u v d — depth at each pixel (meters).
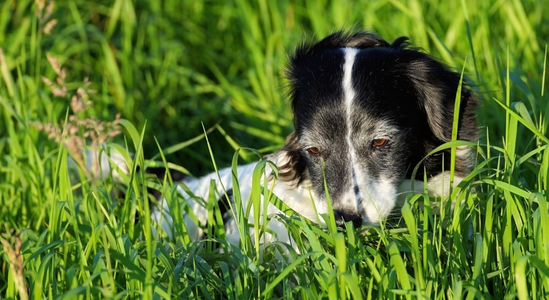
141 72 8.40
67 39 8.44
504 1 7.46
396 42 4.98
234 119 7.48
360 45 4.94
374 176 4.39
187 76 8.16
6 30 8.45
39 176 5.61
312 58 4.78
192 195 4.62
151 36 8.58
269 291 3.76
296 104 4.92
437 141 4.67
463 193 4.07
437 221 4.52
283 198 4.85
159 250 4.01
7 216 5.61
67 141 3.44
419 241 4.21
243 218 4.02
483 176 4.33
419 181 4.71
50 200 5.24
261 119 7.36
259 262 4.47
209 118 7.64
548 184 3.98
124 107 7.61
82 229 4.39
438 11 8.35
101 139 3.70
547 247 3.55
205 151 7.19
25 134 6.15
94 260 3.57
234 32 9.03
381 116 4.40
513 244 3.57
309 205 4.79
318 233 3.99
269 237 4.79
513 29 7.53
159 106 7.70
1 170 5.95
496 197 4.20
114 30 9.05
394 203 4.40
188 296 3.89
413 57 4.64
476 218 4.46
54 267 3.99
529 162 4.62
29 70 7.81
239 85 8.03
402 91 4.54
